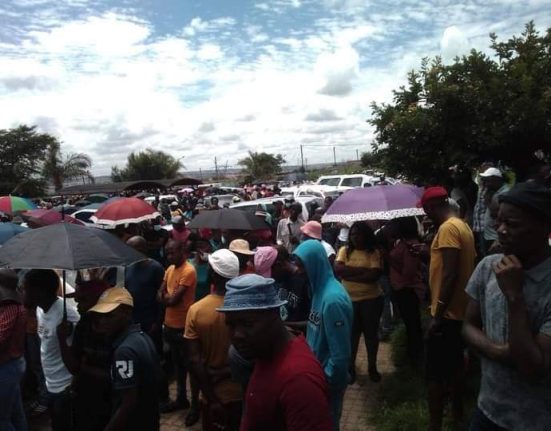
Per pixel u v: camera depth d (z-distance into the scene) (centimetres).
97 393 321
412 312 544
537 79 691
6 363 362
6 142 4788
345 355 302
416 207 543
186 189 3584
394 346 609
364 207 546
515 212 198
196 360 339
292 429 181
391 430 418
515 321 191
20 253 345
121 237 806
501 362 206
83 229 369
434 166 739
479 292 231
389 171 805
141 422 292
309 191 2122
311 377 186
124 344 292
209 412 340
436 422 381
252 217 696
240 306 193
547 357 189
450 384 396
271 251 409
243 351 196
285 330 203
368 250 529
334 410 309
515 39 740
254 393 195
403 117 734
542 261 203
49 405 388
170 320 497
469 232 368
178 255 500
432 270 378
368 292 525
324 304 309
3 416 366
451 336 369
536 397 202
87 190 2809
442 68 736
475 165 750
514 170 730
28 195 4875
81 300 345
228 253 350
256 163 6812
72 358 333
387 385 504
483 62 715
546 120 657
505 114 675
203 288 575
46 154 5131
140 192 3231
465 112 708
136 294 523
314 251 318
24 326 375
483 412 222
